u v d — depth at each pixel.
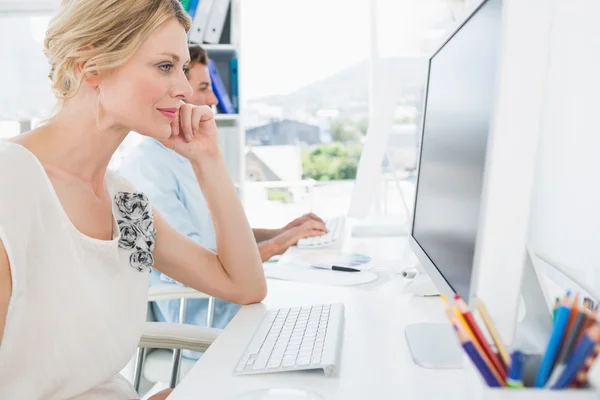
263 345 0.80
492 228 0.56
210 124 1.16
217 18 2.61
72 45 0.82
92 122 0.86
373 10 2.44
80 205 0.89
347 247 1.65
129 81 0.84
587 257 1.01
